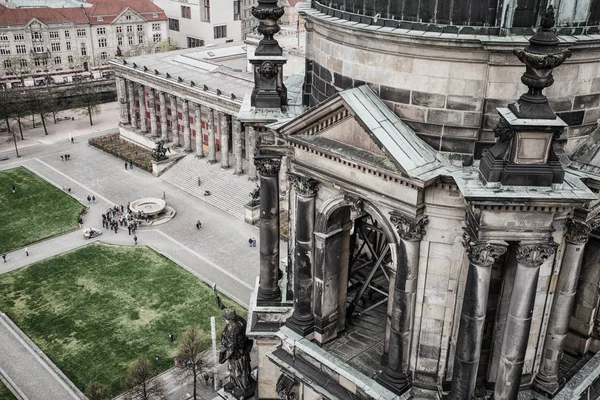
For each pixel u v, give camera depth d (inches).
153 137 6939.0
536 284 1277.1
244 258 4763.8
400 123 1395.2
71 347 3725.4
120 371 3516.2
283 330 1734.7
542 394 1504.7
